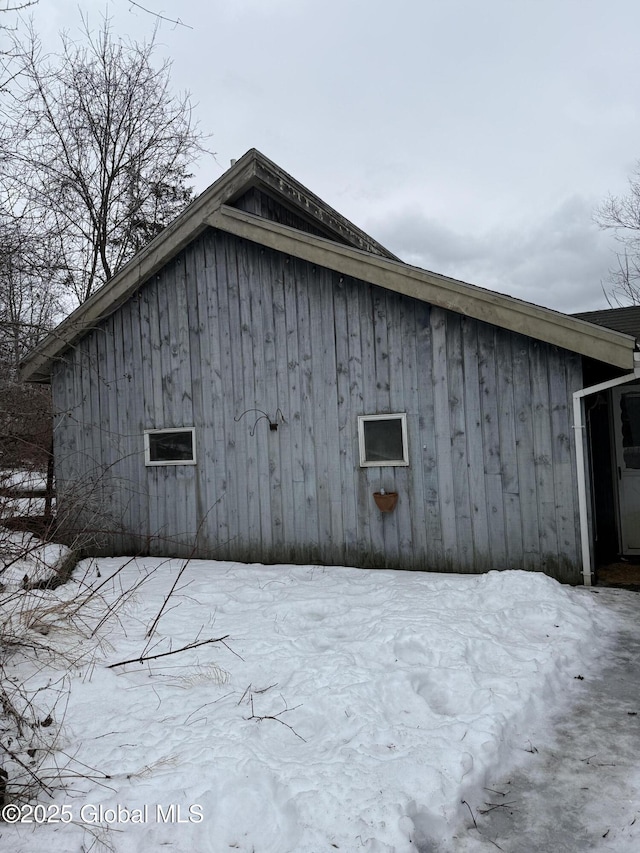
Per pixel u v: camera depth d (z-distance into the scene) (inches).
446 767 116.9
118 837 101.6
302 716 139.3
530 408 254.1
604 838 102.9
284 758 121.2
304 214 348.8
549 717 145.0
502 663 166.2
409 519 276.4
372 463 282.7
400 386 277.6
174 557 327.0
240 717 137.9
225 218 303.7
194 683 158.4
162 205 766.5
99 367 349.1
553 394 250.2
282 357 303.0
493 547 260.4
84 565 304.5
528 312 240.8
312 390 296.2
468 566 264.5
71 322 339.9
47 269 341.1
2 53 273.7
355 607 216.7
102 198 725.9
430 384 271.7
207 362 320.8
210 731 131.6
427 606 212.2
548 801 113.6
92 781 115.6
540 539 252.5
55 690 151.6
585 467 248.5
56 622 194.9
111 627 203.0
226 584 260.8
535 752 130.4
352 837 98.7
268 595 240.4
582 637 186.1
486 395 261.4
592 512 266.4
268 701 146.2
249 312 310.5
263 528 307.1
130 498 340.2
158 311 332.8
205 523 321.4
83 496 268.1
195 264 323.3
